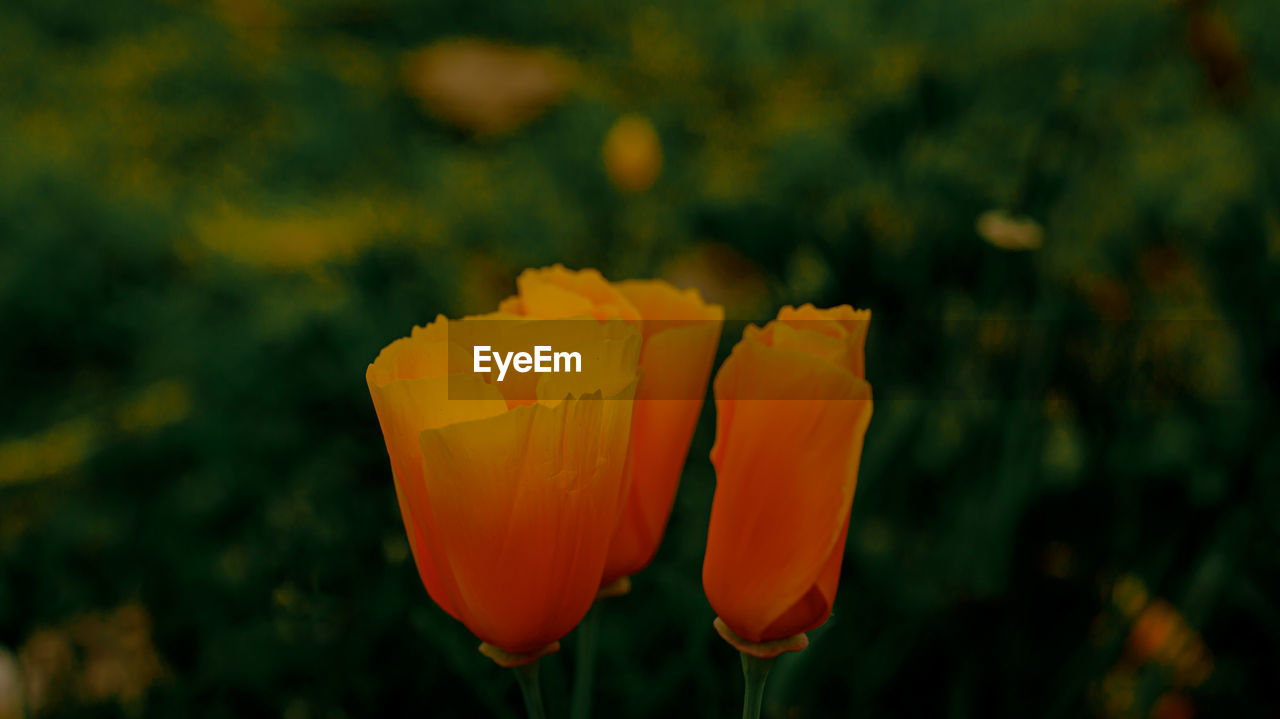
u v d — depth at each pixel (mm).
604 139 1230
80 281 954
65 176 1210
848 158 705
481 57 1498
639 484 230
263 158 1350
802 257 500
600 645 379
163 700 406
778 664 295
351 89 1515
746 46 1409
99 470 679
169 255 1021
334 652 395
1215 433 403
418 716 376
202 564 482
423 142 1389
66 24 1802
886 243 466
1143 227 511
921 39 1275
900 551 436
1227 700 385
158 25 1809
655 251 826
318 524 458
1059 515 415
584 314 222
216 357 739
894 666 381
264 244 1003
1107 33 697
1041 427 415
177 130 1416
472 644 374
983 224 429
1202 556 387
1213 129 688
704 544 424
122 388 837
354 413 535
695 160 1152
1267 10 808
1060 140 442
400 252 792
